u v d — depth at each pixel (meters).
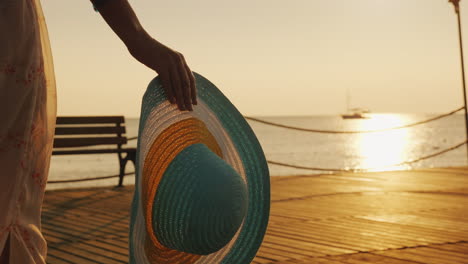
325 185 8.30
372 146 116.31
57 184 51.72
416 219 5.46
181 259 1.85
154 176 1.73
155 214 1.73
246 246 1.90
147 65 1.58
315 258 3.88
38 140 1.30
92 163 82.69
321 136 174.88
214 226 1.67
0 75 1.21
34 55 1.26
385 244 4.33
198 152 1.73
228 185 1.66
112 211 6.14
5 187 1.21
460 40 11.12
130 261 1.57
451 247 4.21
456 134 174.88
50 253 4.11
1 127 1.21
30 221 1.27
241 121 1.89
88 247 4.33
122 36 1.53
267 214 1.89
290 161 74.88
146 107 1.62
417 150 99.12
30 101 1.25
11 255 1.21
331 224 5.22
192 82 1.63
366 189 7.84
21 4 1.25
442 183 8.46
